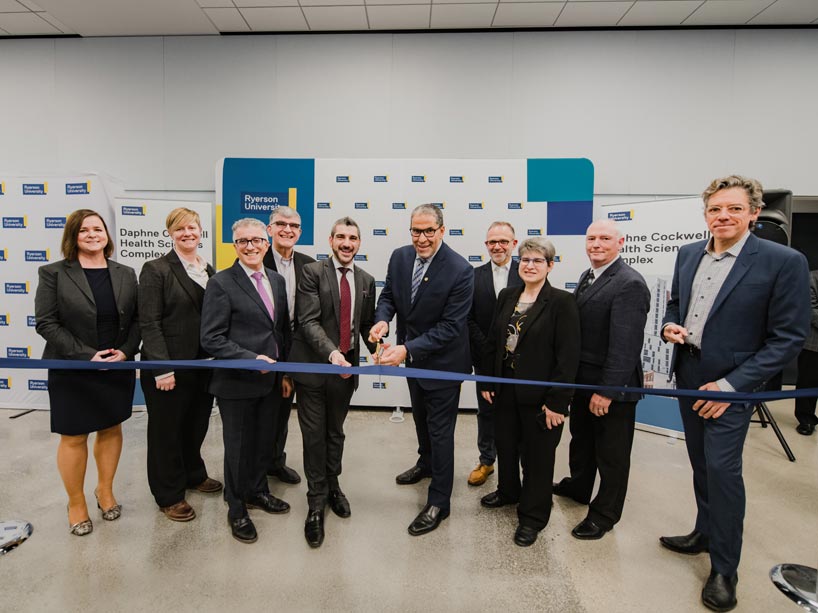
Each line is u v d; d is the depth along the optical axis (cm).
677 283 182
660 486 253
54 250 351
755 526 214
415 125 410
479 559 184
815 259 455
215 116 415
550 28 399
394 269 213
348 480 255
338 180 370
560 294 187
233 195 371
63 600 157
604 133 404
